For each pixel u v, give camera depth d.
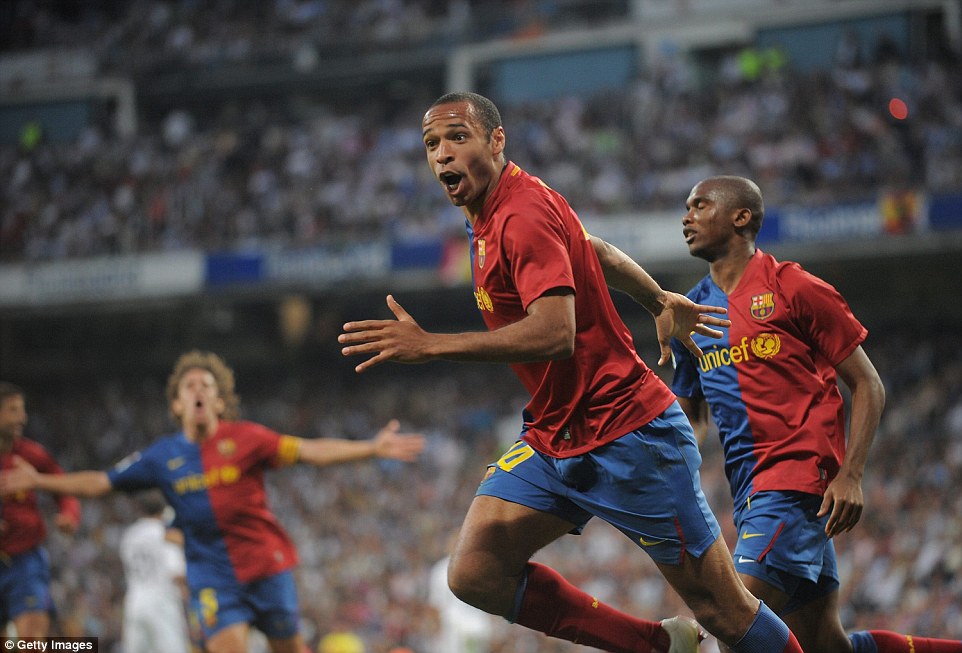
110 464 84.94
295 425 82.56
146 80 104.25
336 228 82.94
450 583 11.72
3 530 21.36
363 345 9.91
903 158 67.56
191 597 19.41
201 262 83.25
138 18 107.88
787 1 83.31
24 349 96.69
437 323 90.62
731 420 14.13
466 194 10.82
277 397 88.12
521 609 11.77
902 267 75.56
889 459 54.75
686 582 11.32
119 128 104.81
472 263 11.26
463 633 24.06
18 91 105.69
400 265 78.19
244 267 82.06
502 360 9.99
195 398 19.66
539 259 10.26
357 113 102.94
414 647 43.56
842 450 13.65
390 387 83.50
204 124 105.69
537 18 93.75
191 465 19.50
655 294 11.84
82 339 96.38
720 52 87.75
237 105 105.12
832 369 13.96
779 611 13.36
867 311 76.75
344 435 79.81
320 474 69.00
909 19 78.62
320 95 103.81
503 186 10.96
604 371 11.06
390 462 69.69
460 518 61.16
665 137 76.19
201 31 105.88
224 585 19.22
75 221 91.12
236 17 105.69
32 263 87.12
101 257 85.75
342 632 46.31
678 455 11.19
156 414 87.88
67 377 96.56
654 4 89.81
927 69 73.38
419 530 60.25
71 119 104.62
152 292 84.19
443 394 80.19
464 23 95.81
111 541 63.56
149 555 25.25
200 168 91.50
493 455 69.75
